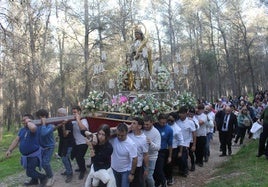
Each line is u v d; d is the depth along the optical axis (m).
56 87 35.03
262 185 7.18
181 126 9.48
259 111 18.31
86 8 30.33
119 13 32.16
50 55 30.64
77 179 8.91
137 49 10.80
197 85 54.38
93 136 5.95
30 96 25.97
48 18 25.47
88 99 9.46
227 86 71.06
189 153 10.34
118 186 6.36
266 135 10.15
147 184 7.34
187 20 49.56
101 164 5.85
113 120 9.06
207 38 55.56
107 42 31.62
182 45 51.97
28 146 7.60
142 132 6.93
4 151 17.73
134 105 8.74
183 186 8.67
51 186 8.21
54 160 11.41
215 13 49.16
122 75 11.14
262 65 68.56
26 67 22.42
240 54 58.62
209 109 12.28
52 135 8.15
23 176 9.52
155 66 11.41
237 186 7.44
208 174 9.91
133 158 6.18
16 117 42.50
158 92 11.05
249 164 9.65
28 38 21.69
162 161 7.95
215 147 14.79
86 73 29.52
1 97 21.98
